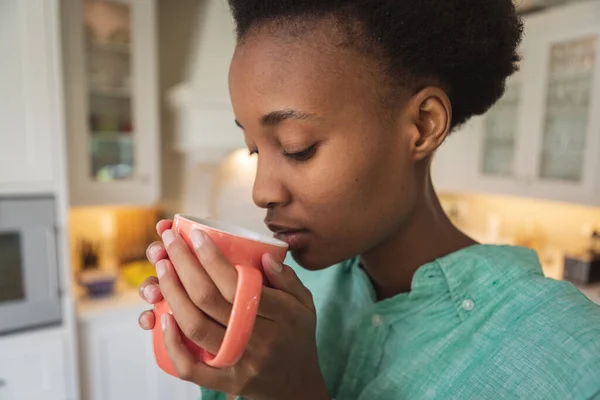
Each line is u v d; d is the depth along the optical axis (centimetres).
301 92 39
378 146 42
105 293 203
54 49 166
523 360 41
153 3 209
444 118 44
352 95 40
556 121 205
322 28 39
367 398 48
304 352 41
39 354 170
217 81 215
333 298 63
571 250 221
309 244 45
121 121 213
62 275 175
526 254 51
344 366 58
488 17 43
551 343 40
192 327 35
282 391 40
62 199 172
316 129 40
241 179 234
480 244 53
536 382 39
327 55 39
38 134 166
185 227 39
